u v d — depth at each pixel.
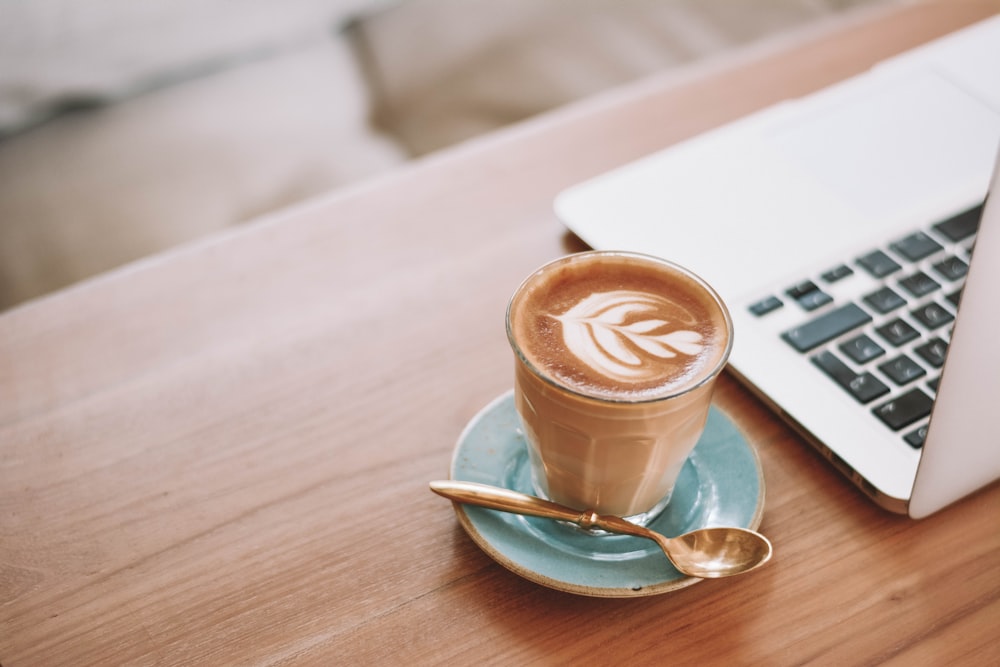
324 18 1.53
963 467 0.48
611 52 1.40
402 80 1.39
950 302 0.59
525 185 0.75
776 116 0.77
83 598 0.49
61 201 1.24
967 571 0.48
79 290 0.68
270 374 0.61
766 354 0.57
